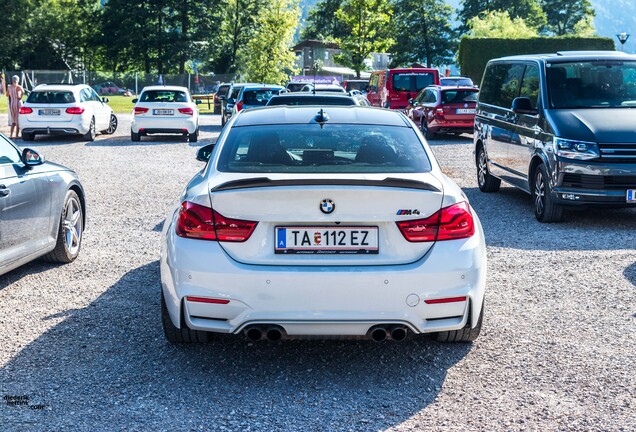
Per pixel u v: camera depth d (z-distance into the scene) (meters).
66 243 7.14
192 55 92.88
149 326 5.25
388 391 4.13
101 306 5.75
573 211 10.52
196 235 4.12
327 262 4.05
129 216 9.94
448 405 3.94
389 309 4.03
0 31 90.94
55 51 95.50
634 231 8.99
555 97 9.88
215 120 35.12
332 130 4.93
